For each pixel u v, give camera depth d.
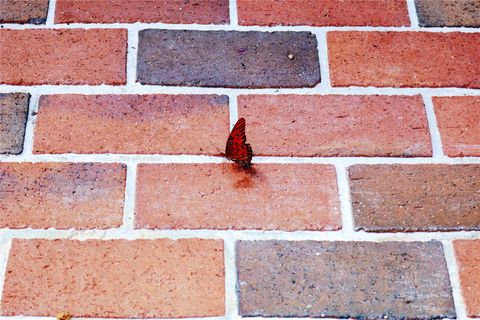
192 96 1.29
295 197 1.25
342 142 1.27
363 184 1.25
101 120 1.28
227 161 1.26
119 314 1.19
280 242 1.22
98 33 1.33
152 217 1.23
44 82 1.29
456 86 1.31
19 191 1.24
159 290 1.20
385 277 1.21
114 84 1.30
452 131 1.29
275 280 1.21
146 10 1.34
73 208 1.23
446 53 1.33
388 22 1.35
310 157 1.27
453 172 1.26
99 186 1.24
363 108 1.29
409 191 1.25
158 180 1.25
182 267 1.21
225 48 1.32
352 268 1.21
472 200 1.25
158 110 1.28
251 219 1.23
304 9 1.35
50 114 1.28
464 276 1.21
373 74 1.31
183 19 1.34
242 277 1.21
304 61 1.32
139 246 1.22
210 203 1.24
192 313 1.19
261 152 1.27
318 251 1.22
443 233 1.24
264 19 1.34
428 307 1.20
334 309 1.20
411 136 1.28
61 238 1.22
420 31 1.35
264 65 1.31
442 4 1.36
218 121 1.28
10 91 1.29
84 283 1.20
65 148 1.26
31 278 1.20
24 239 1.22
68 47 1.32
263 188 1.25
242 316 1.19
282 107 1.29
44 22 1.33
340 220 1.24
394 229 1.23
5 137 1.26
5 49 1.31
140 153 1.26
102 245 1.22
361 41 1.33
